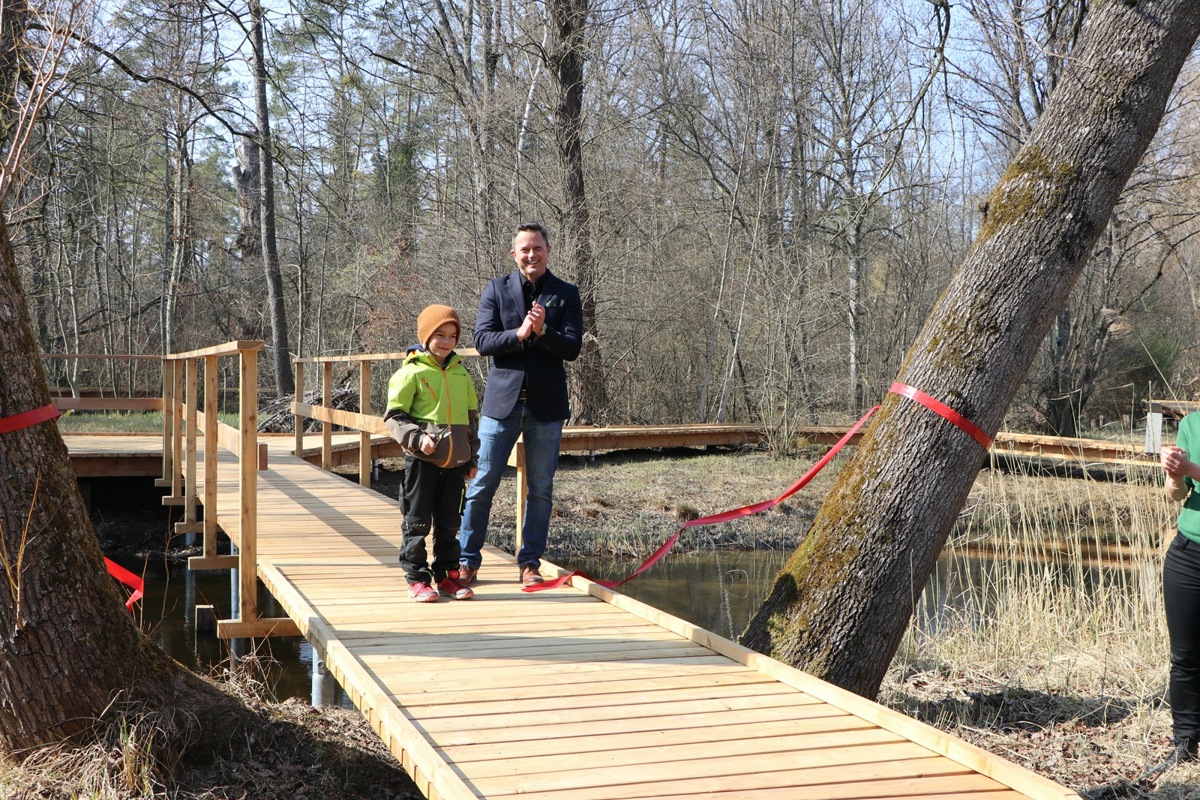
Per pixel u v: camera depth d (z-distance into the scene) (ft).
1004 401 15.24
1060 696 18.04
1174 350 66.54
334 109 67.72
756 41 64.85
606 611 15.57
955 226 76.59
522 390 15.99
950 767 9.41
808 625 15.38
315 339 90.27
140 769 12.31
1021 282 14.93
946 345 15.26
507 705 11.07
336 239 86.38
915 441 15.19
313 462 40.91
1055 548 24.13
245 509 17.71
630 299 62.44
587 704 11.18
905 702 18.08
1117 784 13.94
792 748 9.90
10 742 12.14
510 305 15.94
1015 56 34.30
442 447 15.31
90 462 37.50
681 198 67.97
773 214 66.18
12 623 12.01
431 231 61.77
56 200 57.00
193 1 35.70
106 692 12.71
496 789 8.79
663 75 65.10
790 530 43.24
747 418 68.54
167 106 53.47
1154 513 22.71
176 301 87.30
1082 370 63.57
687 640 13.93
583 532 40.86
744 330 65.98
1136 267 67.31
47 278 77.61
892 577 15.15
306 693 22.17
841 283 69.26
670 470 50.67
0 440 12.00
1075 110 14.98
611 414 64.28
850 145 71.31
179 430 33.83
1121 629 21.04
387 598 16.17
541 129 54.39
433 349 15.38
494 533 38.27
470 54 57.21
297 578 17.61
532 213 54.49
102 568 13.10
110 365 85.87
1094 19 15.15
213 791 12.85
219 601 31.27
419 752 9.59
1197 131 56.44
